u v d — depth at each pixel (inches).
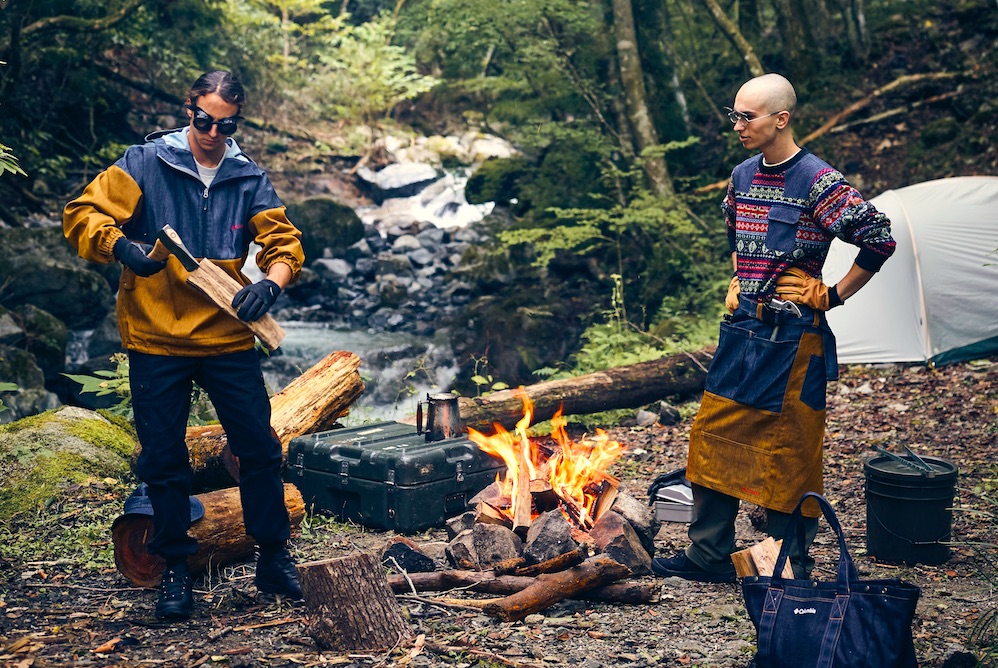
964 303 327.3
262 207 146.6
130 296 140.0
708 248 500.7
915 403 294.5
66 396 394.3
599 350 382.9
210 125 138.2
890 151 518.3
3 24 502.9
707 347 347.9
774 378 150.7
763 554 126.2
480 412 275.3
